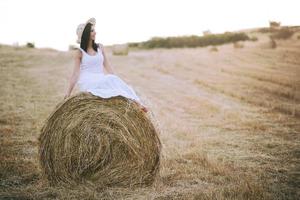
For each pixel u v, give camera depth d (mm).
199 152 7977
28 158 7551
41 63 26000
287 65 21859
